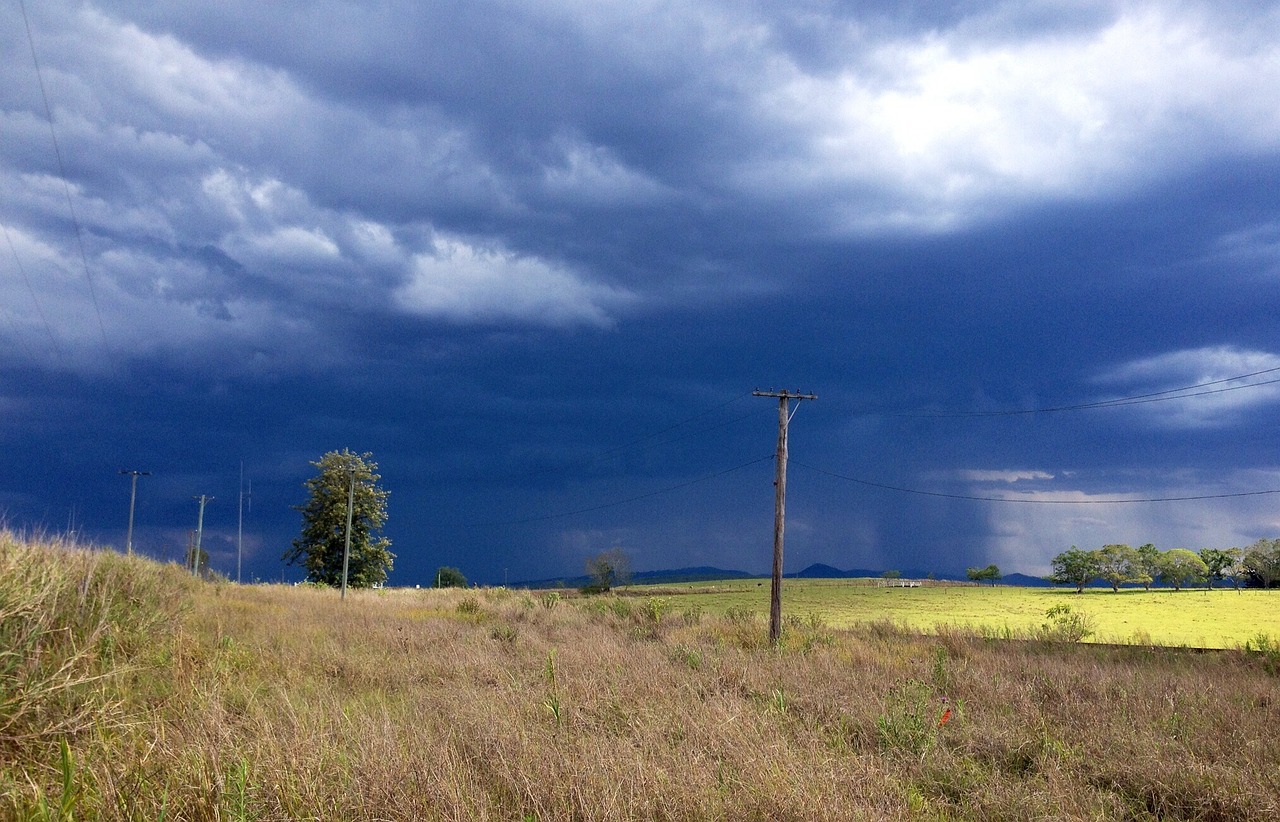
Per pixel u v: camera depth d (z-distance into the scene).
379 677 12.33
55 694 6.97
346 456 68.31
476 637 19.33
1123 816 7.01
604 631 25.05
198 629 14.94
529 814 5.84
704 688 11.94
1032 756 8.71
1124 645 25.28
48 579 9.47
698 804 5.97
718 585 108.00
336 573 67.31
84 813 5.15
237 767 5.69
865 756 7.98
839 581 128.25
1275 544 102.56
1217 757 8.62
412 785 5.75
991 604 59.72
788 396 27.84
